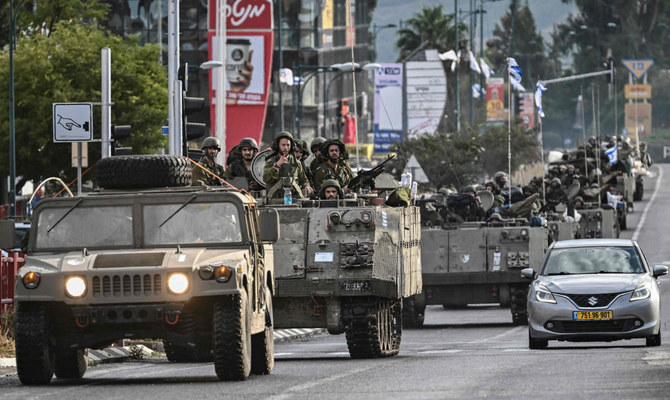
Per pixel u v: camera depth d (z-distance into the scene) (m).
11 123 141.88
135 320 41.31
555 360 50.91
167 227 43.47
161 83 162.38
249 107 160.62
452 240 95.31
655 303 61.69
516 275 94.62
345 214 58.50
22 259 68.12
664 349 57.62
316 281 57.94
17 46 160.25
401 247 59.91
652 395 35.06
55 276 41.50
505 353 59.03
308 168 62.88
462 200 101.38
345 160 63.38
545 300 62.06
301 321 59.12
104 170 44.50
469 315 108.25
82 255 42.44
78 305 41.34
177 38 91.12
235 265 41.44
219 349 41.31
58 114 72.31
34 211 43.84
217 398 36.44
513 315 95.00
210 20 134.25
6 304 64.75
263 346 45.81
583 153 169.75
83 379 45.75
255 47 160.00
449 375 43.59
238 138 161.00
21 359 41.97
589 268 64.81
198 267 41.22
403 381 41.28
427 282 95.00
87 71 158.88
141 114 157.38
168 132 91.06
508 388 38.00
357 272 57.84
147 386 41.12
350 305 58.38
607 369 44.69
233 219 43.62
